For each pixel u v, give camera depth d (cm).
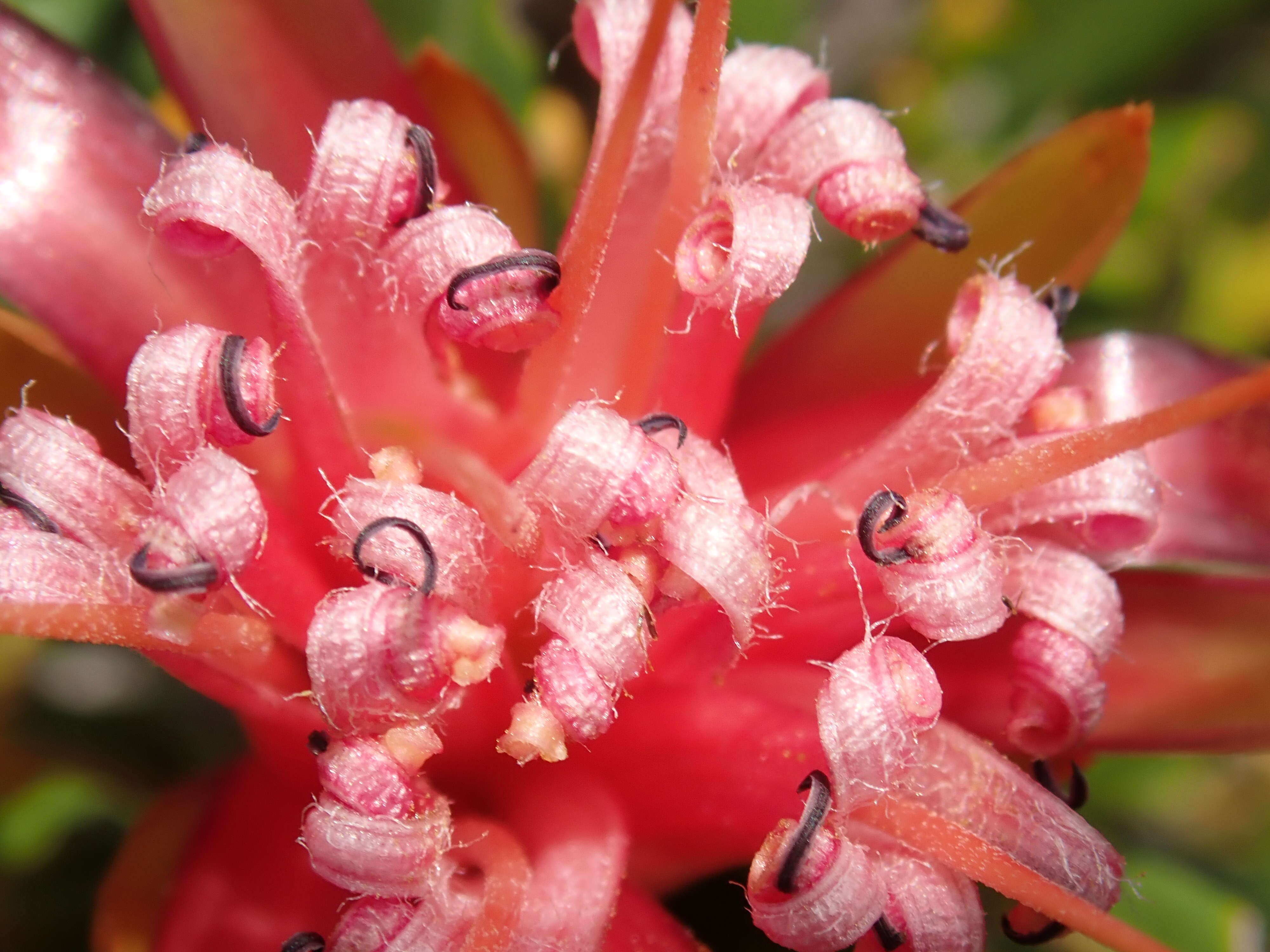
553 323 5
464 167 5
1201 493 5
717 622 5
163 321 5
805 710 5
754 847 5
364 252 5
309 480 5
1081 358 6
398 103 5
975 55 8
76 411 5
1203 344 6
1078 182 5
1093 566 5
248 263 5
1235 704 5
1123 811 7
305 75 5
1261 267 8
